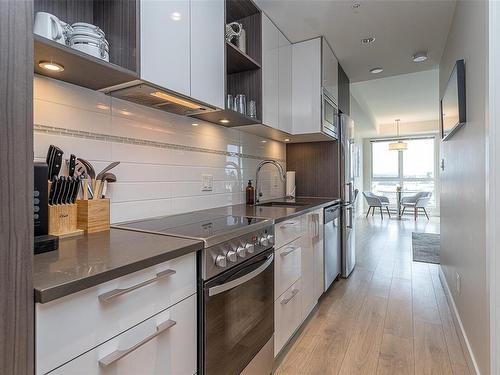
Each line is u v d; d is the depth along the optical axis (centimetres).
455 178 238
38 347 67
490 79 140
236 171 247
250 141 269
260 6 219
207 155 212
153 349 96
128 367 88
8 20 65
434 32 262
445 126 272
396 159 969
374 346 197
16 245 65
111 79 125
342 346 197
